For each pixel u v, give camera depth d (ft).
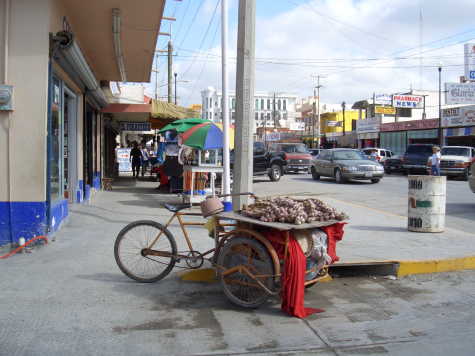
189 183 38.42
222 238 17.39
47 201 24.38
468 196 52.06
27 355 12.41
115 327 14.47
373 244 24.90
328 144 210.38
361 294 18.21
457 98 128.36
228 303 16.81
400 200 48.57
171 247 18.63
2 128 23.36
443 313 16.10
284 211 15.88
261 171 75.05
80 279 19.03
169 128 39.88
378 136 164.35
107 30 35.78
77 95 37.63
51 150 25.05
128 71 51.52
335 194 54.54
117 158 90.89
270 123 407.44
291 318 15.42
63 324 14.57
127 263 18.92
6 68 23.22
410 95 172.76
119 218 32.68
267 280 15.79
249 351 12.94
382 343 13.56
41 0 23.39
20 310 15.60
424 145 93.35
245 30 25.04
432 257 21.75
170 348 13.06
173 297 17.33
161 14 31.99
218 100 343.87
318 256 16.66
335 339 13.79
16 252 22.77
